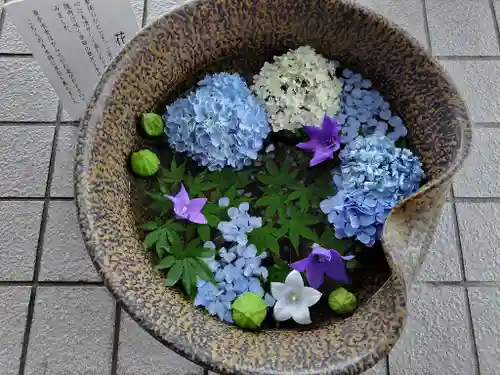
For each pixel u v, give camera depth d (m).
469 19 0.85
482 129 0.78
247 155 0.57
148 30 0.56
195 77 0.63
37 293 0.69
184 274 0.54
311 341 0.49
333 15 0.58
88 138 0.52
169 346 0.46
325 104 0.59
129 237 0.54
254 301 0.51
